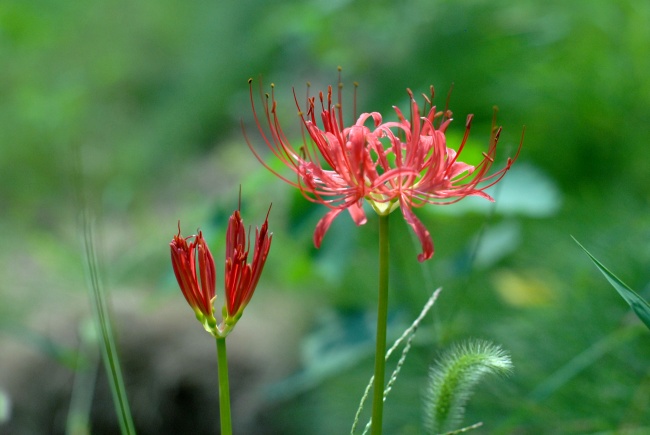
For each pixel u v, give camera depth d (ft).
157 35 21.47
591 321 6.87
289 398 8.12
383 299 4.76
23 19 18.15
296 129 14.64
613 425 6.20
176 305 9.21
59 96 16.90
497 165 7.75
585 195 8.88
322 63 11.91
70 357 6.70
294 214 6.61
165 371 8.48
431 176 4.79
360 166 4.74
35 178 15.74
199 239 4.75
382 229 4.76
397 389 7.16
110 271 10.49
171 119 18.44
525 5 10.93
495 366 4.84
